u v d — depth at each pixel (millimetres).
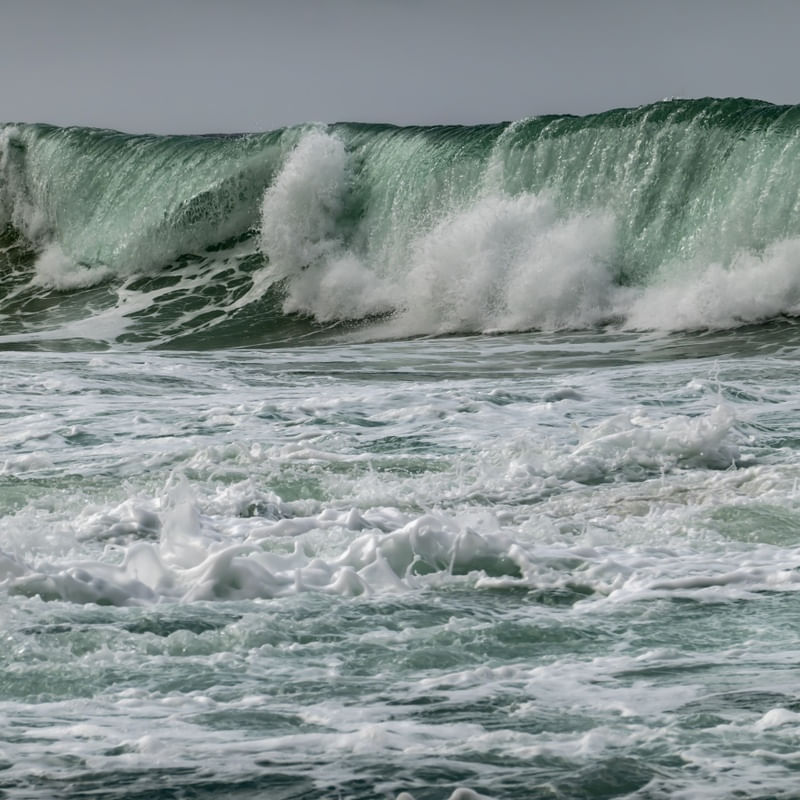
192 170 109688
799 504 29188
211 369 61531
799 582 22406
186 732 14508
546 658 18031
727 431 37156
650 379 55188
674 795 12438
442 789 12680
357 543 23812
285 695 16109
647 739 14094
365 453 38781
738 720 14727
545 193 91000
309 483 33906
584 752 13672
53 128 120875
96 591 21094
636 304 84062
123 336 96688
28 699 15953
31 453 39281
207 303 102375
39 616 19703
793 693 15781
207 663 17562
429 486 33531
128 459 37625
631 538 26812
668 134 86812
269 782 12867
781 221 80875
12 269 115938
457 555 23641
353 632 19312
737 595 21609
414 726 14734
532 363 67250
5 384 54375
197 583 21453
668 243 85188
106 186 114875
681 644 18688
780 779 12812
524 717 15047
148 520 28062
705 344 73938
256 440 40969
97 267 112125
